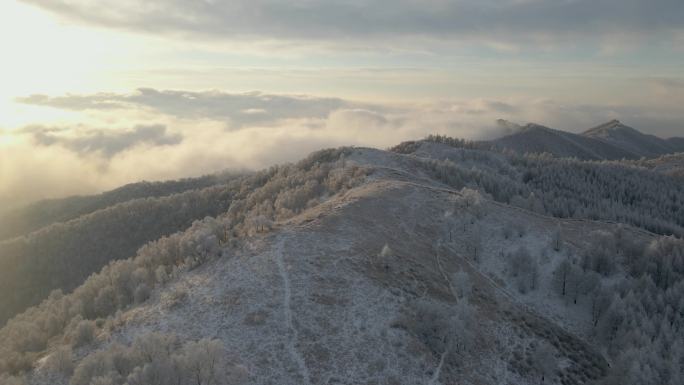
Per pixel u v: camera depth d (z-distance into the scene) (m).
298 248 79.62
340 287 70.75
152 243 117.56
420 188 115.81
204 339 51.59
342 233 86.88
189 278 77.81
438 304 68.88
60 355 59.94
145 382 47.06
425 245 91.88
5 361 63.75
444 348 63.47
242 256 79.44
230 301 67.00
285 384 54.06
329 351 59.38
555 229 102.12
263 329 61.50
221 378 50.81
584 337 78.44
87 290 92.31
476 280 85.75
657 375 63.53
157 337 54.06
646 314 76.56
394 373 58.03
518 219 105.19
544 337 73.88
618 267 92.38
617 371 66.12
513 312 78.00
